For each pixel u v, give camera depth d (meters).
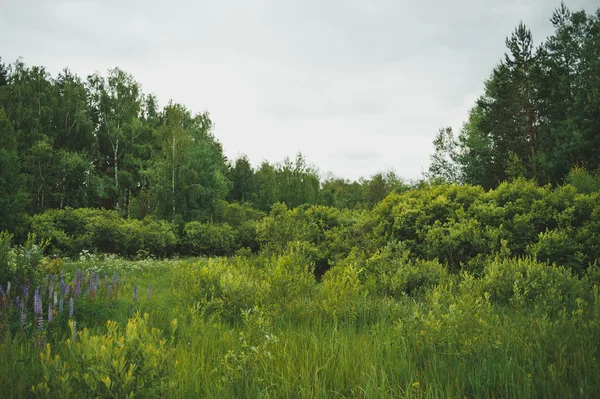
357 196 47.41
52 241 20.55
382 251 9.56
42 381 2.98
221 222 32.75
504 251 8.17
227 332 5.05
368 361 3.79
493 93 36.19
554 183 27.91
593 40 30.84
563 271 6.71
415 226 9.97
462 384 3.37
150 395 2.95
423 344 4.18
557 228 8.45
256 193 49.03
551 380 3.27
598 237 7.86
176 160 32.34
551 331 4.15
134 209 33.75
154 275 13.38
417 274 7.66
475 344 3.96
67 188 39.47
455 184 10.99
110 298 6.27
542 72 29.94
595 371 3.33
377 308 6.18
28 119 37.12
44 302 5.67
